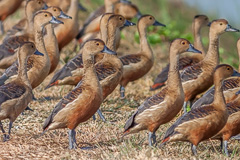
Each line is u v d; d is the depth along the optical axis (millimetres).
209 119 10398
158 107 10883
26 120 12727
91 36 18625
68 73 13953
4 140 11188
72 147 10898
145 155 10047
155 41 19344
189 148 11148
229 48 22906
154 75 17719
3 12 20234
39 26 13742
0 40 19359
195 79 13523
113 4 19141
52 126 10789
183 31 25016
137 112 11031
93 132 12078
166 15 25172
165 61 19656
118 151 10727
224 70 10766
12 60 15328
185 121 10391
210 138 11211
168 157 10297
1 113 10961
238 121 10953
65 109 10703
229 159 10453
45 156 10352
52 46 14781
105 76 13047
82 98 10742
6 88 11227
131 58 14953
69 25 17312
